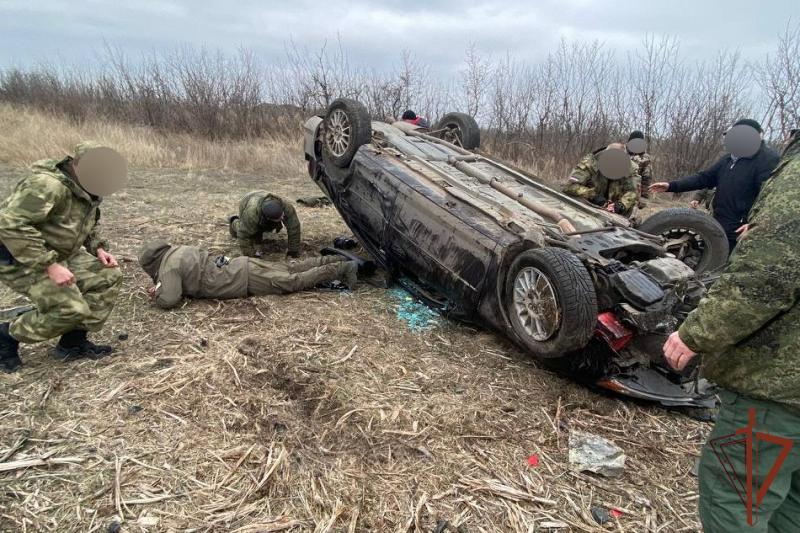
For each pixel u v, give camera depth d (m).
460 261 4.45
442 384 3.81
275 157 12.75
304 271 5.23
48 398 3.28
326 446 3.09
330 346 4.19
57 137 11.48
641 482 3.03
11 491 2.59
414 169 5.29
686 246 4.73
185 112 15.29
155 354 3.86
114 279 3.70
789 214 1.72
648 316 3.44
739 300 1.78
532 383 3.93
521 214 4.52
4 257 3.25
